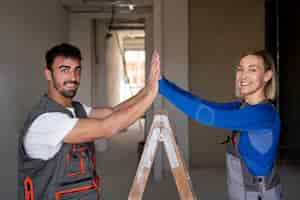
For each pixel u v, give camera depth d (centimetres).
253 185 151
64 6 599
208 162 536
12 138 290
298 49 537
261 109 145
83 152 144
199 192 410
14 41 300
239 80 159
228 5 531
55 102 139
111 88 939
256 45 533
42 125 130
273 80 158
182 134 510
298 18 535
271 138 149
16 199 299
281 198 162
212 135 534
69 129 128
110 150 707
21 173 139
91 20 696
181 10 508
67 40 630
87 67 686
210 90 536
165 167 486
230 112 142
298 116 543
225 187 429
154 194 402
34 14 368
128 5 625
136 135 932
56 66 140
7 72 281
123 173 507
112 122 129
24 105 325
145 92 159
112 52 947
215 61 535
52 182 133
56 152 132
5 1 278
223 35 533
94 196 145
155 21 455
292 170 512
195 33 534
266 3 542
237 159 156
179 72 510
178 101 149
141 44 1429
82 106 166
